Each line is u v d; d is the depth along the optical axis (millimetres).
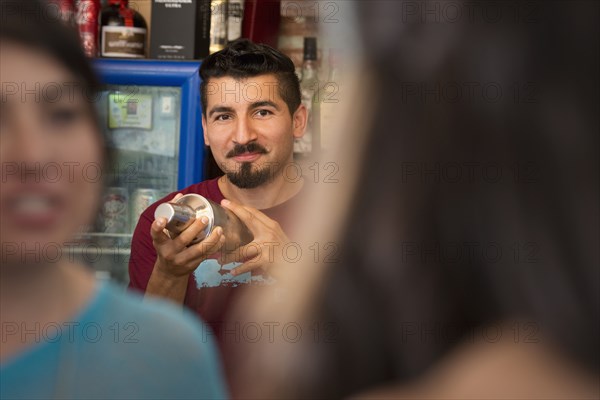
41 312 657
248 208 1615
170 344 716
